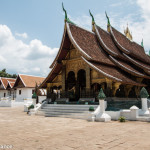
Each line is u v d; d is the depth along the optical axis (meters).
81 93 16.14
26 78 40.62
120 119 10.96
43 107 17.34
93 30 20.97
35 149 5.26
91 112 12.03
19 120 12.39
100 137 6.65
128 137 6.61
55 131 8.02
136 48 27.00
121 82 13.53
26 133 7.66
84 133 7.45
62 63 19.06
